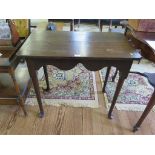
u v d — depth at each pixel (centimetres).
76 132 151
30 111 169
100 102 183
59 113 168
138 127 151
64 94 191
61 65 125
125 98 188
